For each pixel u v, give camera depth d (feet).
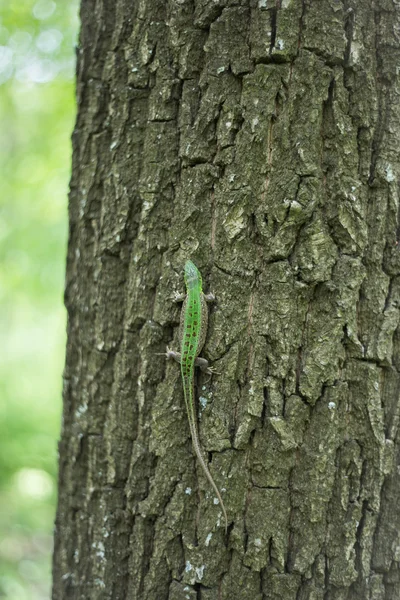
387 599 9.38
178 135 9.30
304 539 9.12
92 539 10.32
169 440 9.52
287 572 9.14
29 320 48.24
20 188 26.50
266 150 8.77
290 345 8.89
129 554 9.95
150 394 9.74
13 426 30.42
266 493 9.07
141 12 9.49
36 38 22.39
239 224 8.93
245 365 9.09
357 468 9.18
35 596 19.47
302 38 8.60
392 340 9.21
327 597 9.25
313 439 9.04
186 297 9.05
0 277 30.63
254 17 8.69
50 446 29.91
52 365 43.73
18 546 22.43
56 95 24.40
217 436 9.14
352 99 8.82
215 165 9.04
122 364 9.92
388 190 9.00
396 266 9.11
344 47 8.69
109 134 10.00
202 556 9.30
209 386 9.23
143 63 9.48
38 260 29.50
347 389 9.11
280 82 8.65
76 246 10.73
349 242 8.89
